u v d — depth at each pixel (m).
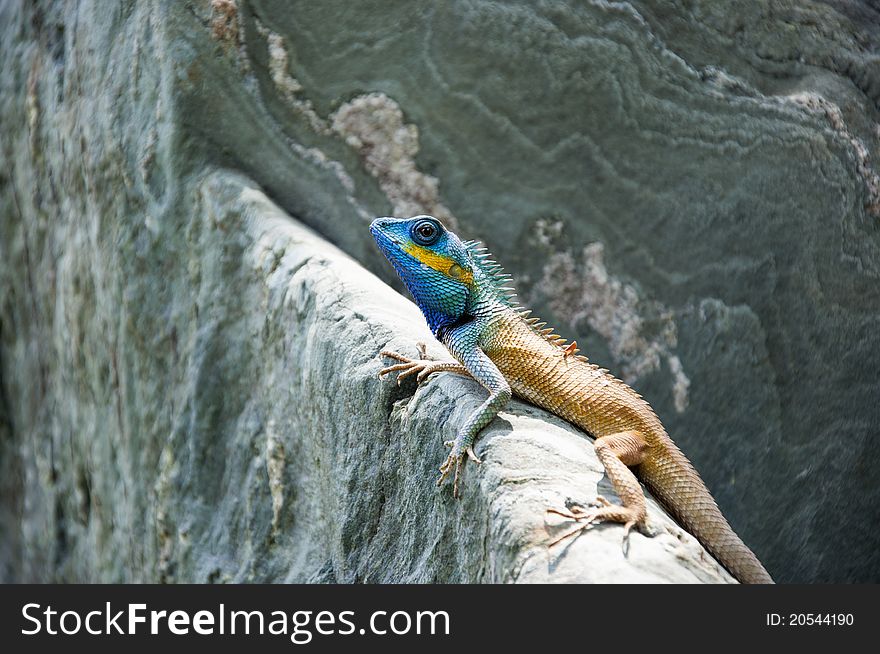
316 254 6.21
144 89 7.38
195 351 7.08
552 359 4.54
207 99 7.16
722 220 7.34
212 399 7.01
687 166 7.37
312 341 5.72
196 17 7.13
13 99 9.30
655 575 3.53
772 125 7.36
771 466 7.24
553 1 7.32
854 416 7.37
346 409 5.29
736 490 7.24
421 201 7.47
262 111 7.27
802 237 7.32
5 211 9.70
